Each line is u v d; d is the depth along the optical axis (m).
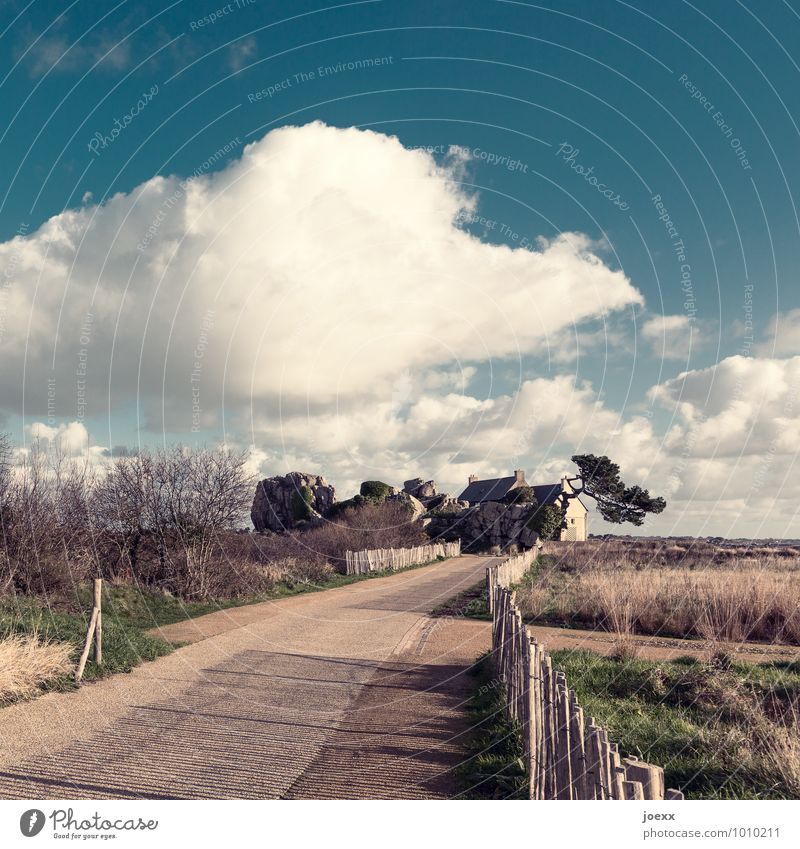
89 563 18.42
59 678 9.53
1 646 9.21
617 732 7.34
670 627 14.24
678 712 8.16
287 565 27.83
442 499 62.28
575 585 20.14
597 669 10.32
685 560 28.78
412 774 6.38
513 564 25.64
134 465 20.48
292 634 14.93
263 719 8.22
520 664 7.44
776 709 7.96
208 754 6.86
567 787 4.86
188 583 19.75
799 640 12.88
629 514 52.88
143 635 12.77
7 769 6.30
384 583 28.42
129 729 7.66
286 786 6.05
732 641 12.99
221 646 13.27
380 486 56.03
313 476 55.47
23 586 15.78
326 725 8.02
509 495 60.16
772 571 22.70
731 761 6.38
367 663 11.90
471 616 18.11
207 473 20.83
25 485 17.27
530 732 6.10
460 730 7.82
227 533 21.64
